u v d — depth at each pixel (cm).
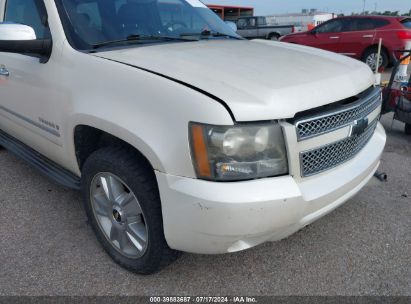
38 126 276
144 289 218
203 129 168
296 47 293
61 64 238
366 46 1060
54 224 282
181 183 175
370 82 239
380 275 227
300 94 184
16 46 236
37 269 234
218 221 171
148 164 199
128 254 226
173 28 295
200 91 176
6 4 313
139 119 186
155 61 211
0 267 236
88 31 249
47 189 337
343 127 201
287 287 219
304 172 187
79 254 248
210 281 224
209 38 303
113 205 223
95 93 210
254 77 192
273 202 172
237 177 172
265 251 250
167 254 205
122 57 219
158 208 196
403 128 514
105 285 221
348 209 300
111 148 213
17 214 296
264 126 173
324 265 237
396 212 296
